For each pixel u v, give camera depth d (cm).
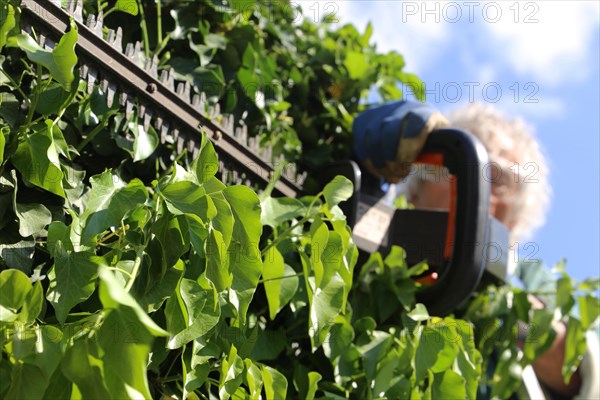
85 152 174
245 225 153
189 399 162
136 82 172
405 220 226
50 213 155
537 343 249
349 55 260
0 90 155
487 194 213
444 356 194
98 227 143
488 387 255
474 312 245
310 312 172
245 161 201
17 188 154
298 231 192
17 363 125
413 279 225
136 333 116
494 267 234
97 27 166
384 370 191
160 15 200
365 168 231
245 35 222
